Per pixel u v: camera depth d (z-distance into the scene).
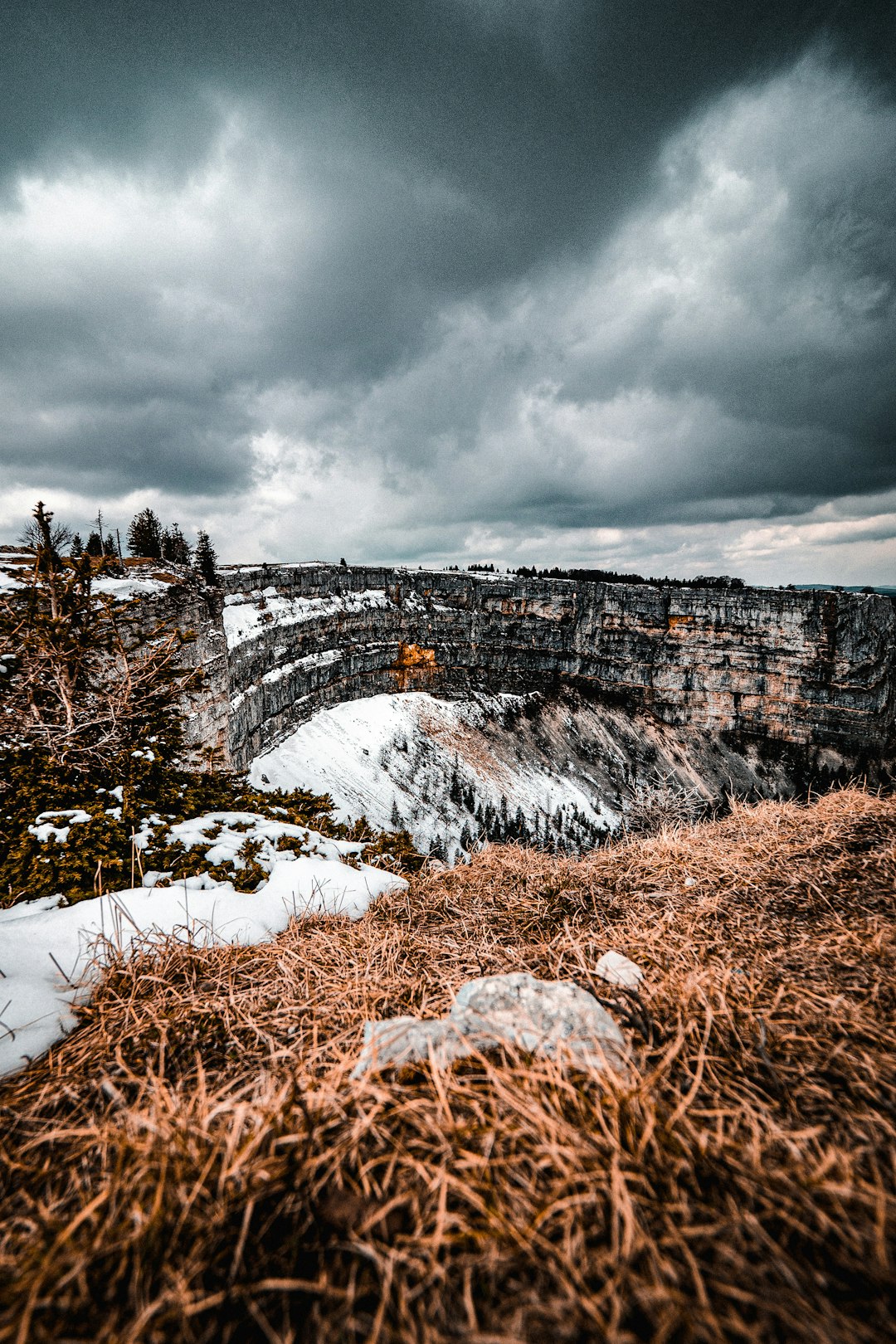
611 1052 1.87
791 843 4.14
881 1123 1.53
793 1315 1.06
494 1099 1.61
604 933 3.07
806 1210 1.28
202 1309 1.18
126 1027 2.57
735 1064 1.84
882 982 2.21
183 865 5.13
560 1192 1.34
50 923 3.84
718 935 2.88
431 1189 1.38
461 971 2.84
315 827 7.46
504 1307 1.13
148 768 6.77
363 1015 2.38
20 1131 1.93
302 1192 1.43
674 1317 1.06
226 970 3.12
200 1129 1.62
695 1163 1.44
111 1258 1.30
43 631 5.89
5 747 6.12
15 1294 1.22
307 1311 1.18
